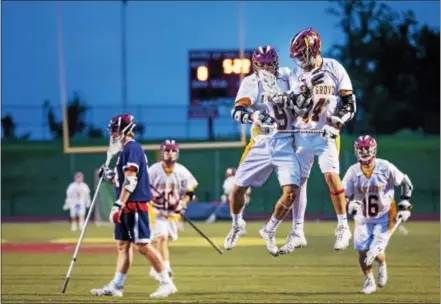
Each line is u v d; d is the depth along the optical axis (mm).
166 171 15078
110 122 13555
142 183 13609
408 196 13891
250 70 36375
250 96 7918
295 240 7973
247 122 7781
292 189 7777
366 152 13656
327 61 7902
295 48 7793
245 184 8000
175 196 15109
